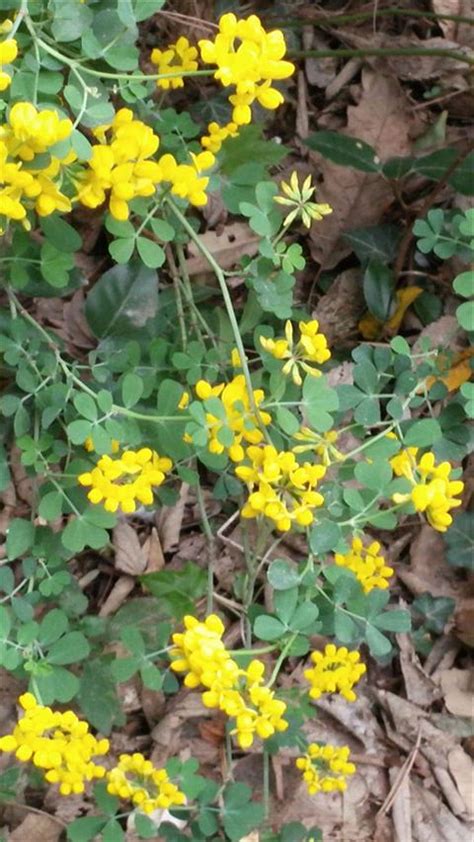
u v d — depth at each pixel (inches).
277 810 23.0
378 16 29.6
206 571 23.5
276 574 17.4
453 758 23.7
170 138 20.6
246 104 16.0
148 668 18.5
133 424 18.8
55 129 14.7
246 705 16.6
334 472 20.2
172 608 23.0
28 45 16.2
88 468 19.3
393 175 26.1
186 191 16.7
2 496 24.2
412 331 27.0
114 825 18.6
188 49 20.7
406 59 29.2
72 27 16.0
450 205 27.5
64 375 21.4
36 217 20.6
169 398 18.4
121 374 22.4
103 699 21.7
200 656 15.9
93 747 17.5
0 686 23.4
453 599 24.7
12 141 15.0
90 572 24.7
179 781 18.4
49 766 17.2
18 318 20.4
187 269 25.0
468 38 29.7
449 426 19.8
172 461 19.8
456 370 24.7
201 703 23.6
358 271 27.2
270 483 17.2
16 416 19.8
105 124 16.0
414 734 24.0
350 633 17.9
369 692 24.5
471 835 23.1
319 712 24.1
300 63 29.3
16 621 19.7
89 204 16.3
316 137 26.1
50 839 22.3
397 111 28.7
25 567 19.8
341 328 27.0
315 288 27.5
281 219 18.3
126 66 16.5
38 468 19.6
